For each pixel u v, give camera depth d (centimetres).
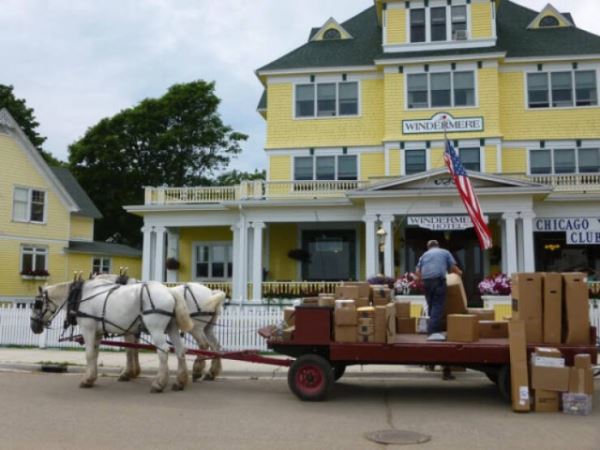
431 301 1041
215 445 723
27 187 3200
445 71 2605
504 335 1061
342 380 1252
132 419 865
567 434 782
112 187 5112
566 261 2505
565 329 966
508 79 2630
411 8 2691
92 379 1138
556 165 2562
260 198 2445
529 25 2798
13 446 714
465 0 2656
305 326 1005
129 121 5059
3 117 3047
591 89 2569
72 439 749
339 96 2733
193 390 1118
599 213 2248
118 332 1135
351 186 2448
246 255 2406
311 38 2978
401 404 988
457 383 1212
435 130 2580
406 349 973
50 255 3328
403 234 2525
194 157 5325
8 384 1183
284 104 2761
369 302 1105
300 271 2647
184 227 2805
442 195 2141
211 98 5231
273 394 1082
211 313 1253
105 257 3756
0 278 3033
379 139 2669
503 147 2591
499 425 834
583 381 906
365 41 2864
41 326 1199
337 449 708
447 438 761
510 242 2106
